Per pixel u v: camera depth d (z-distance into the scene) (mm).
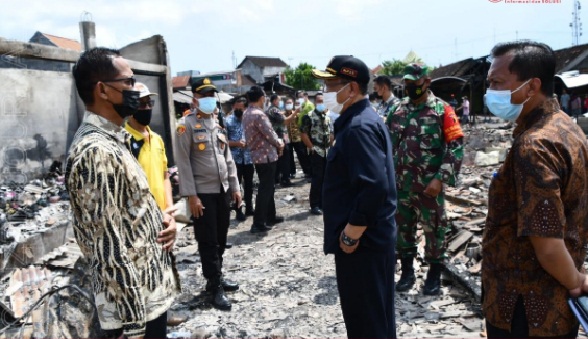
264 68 66375
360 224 2438
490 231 1953
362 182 2420
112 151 1960
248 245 6145
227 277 5000
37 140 7777
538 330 1811
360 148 2459
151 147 3070
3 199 6051
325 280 4824
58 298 3881
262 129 6484
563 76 25312
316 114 7383
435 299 4223
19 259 4559
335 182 2652
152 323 2139
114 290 1917
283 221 7305
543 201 1672
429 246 4285
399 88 29578
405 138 4281
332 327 3801
